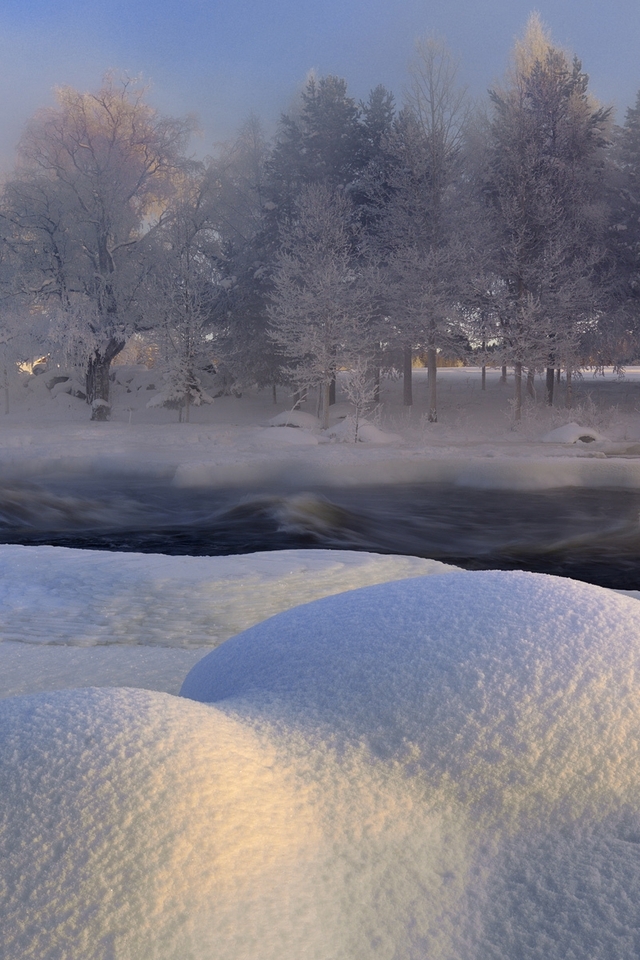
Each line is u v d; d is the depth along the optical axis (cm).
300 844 145
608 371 5744
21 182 4016
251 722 179
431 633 201
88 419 4219
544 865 152
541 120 3781
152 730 154
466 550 1251
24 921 120
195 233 4178
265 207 4297
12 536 1315
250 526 1389
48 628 564
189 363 3997
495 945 136
